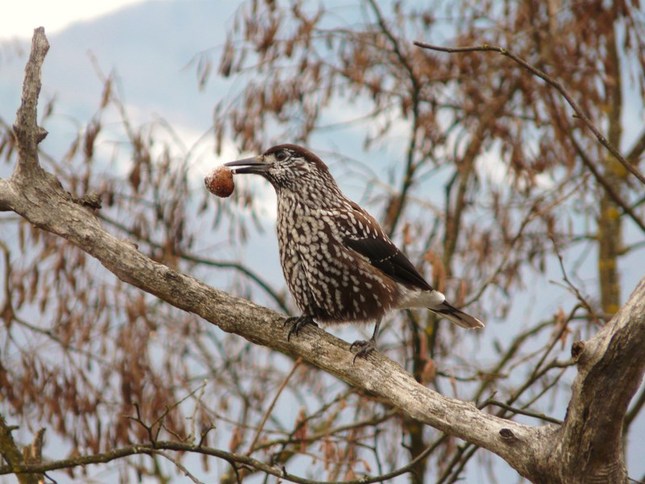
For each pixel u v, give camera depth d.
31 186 8.43
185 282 8.62
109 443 11.48
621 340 5.98
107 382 12.16
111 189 13.83
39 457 9.23
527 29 14.49
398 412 11.98
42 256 12.30
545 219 14.68
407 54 15.27
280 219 10.50
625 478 6.50
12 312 12.08
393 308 10.44
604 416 6.21
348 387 13.84
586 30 13.77
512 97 14.96
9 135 13.08
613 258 15.48
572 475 6.50
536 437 6.76
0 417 9.12
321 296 10.21
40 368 11.59
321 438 11.79
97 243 8.48
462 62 14.66
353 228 10.14
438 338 14.86
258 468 9.10
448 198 15.88
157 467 14.04
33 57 8.18
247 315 8.70
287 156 10.48
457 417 7.25
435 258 11.19
